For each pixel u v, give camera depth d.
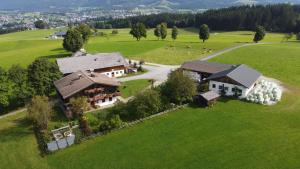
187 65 102.38
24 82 85.19
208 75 96.75
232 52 145.00
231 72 84.75
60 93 81.25
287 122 67.88
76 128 69.88
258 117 70.81
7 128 72.88
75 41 147.12
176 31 185.38
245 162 53.91
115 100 84.31
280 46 155.62
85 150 61.25
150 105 73.81
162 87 82.38
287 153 55.84
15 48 194.62
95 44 181.88
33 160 58.94
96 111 78.44
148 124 70.06
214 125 67.94
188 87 78.12
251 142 60.12
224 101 80.81
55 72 93.00
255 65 118.88
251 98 80.00
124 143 62.75
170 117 72.81
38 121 68.12
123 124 69.19
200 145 60.19
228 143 60.28
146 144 61.84
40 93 86.44
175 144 61.16
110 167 55.16
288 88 91.00
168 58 140.00
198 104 79.25
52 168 55.97
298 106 76.50
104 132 66.88
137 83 101.69
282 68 113.19
